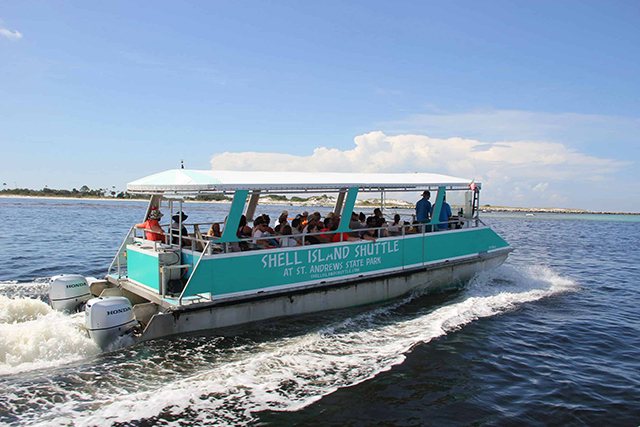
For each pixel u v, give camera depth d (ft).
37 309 25.53
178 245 26.03
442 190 34.99
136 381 17.75
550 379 20.25
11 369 18.47
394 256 31.50
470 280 37.78
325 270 27.61
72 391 16.79
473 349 23.43
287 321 25.73
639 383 20.21
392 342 23.45
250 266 24.32
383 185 29.86
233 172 26.40
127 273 28.45
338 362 20.51
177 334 22.31
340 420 15.53
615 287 43.39
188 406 15.88
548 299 36.06
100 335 20.49
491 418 16.37
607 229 154.20
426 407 16.89
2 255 55.36
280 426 14.88
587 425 16.24
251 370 19.11
